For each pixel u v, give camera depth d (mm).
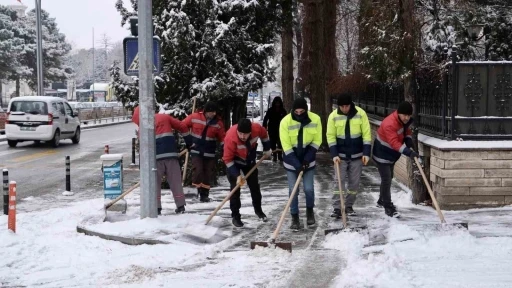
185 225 9562
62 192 14523
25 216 11180
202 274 7316
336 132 10164
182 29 13406
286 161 9539
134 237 8867
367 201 11789
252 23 14953
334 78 20859
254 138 10039
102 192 14516
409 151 9508
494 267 7242
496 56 14500
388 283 6629
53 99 26203
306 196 9750
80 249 8570
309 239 8930
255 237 9133
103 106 55094
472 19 13672
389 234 8734
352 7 22734
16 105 25453
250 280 7031
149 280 7086
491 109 10383
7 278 7305
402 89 14383
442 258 7656
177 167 10641
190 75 14086
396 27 11297
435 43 12680
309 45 20969
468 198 10422
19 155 22594
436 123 11305
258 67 15156
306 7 20828
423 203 11211
